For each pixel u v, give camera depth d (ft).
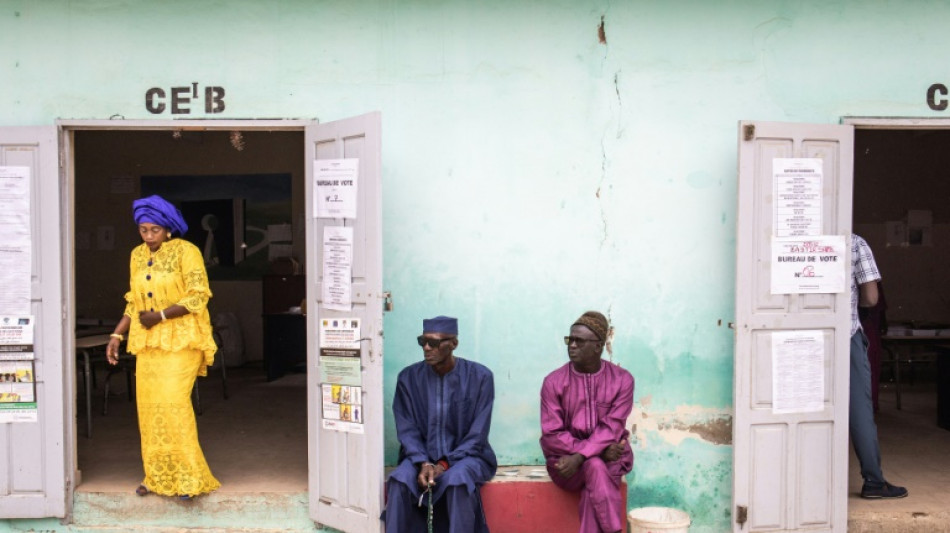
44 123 16.35
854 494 16.88
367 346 14.88
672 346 16.47
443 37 16.33
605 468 13.99
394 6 16.33
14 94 16.37
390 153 16.43
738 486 15.43
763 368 15.43
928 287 32.04
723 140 16.34
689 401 16.49
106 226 33.09
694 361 16.49
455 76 16.34
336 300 15.39
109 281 33.17
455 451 14.84
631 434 16.52
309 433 15.98
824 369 15.62
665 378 16.49
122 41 16.33
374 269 14.69
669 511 15.11
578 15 16.28
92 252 33.12
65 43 16.33
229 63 16.35
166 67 16.38
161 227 15.94
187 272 15.88
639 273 16.44
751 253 15.26
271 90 16.39
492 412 16.60
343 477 15.37
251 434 21.03
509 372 16.57
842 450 15.70
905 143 31.91
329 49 16.35
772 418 15.47
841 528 15.66
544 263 16.44
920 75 16.34
